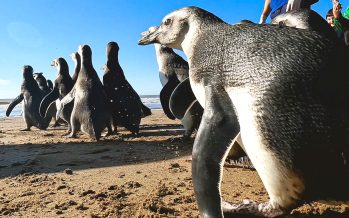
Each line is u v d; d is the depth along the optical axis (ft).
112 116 5.20
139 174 2.69
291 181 1.37
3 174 2.85
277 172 1.38
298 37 1.51
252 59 1.51
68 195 2.20
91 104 4.83
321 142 1.32
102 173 2.76
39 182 2.55
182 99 2.56
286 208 1.45
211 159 1.44
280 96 1.37
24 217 1.84
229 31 1.75
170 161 3.12
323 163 1.32
